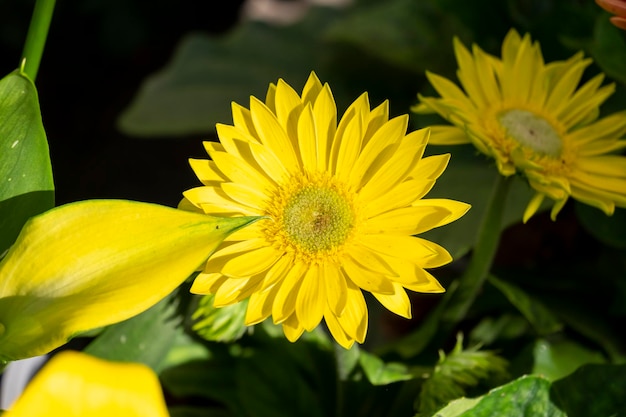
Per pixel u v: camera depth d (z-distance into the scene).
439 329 0.62
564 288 0.67
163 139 1.15
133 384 0.43
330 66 0.77
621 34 0.64
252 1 1.30
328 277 0.52
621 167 0.58
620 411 0.58
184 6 1.25
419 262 0.52
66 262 0.49
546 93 0.60
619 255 0.68
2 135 0.52
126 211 0.49
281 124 0.53
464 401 0.55
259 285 0.52
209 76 0.85
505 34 0.70
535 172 0.55
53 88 1.20
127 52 1.19
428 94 0.70
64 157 1.11
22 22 1.13
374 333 0.71
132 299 0.49
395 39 0.74
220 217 0.50
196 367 0.63
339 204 0.53
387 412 0.62
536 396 0.56
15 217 0.53
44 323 0.49
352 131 0.53
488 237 0.59
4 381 0.61
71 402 0.43
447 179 0.65
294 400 0.62
